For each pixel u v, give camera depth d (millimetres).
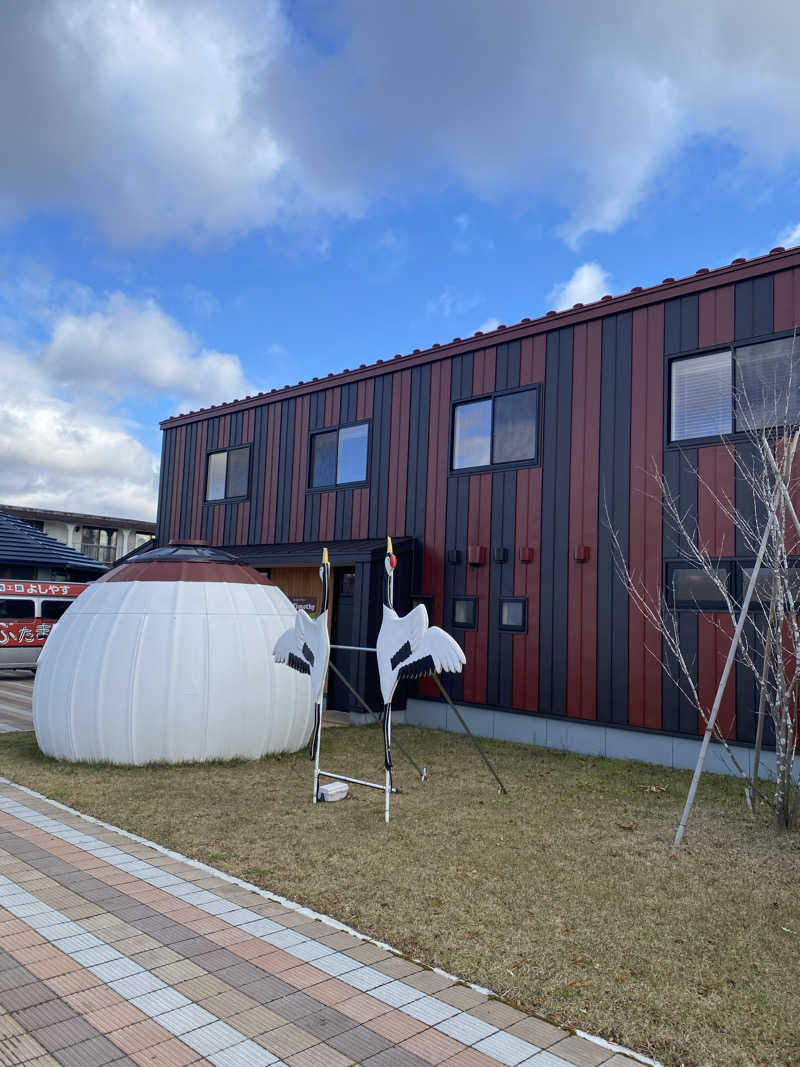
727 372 8766
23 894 4562
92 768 7820
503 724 10508
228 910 4406
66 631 8438
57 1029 3129
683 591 8875
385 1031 3180
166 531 16703
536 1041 3135
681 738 8766
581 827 6223
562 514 10125
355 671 11352
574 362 10211
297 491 13945
